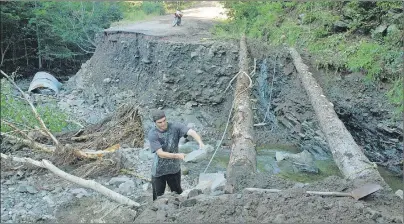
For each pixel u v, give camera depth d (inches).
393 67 498.0
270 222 182.1
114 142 439.2
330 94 515.2
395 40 528.7
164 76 632.4
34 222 271.0
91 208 282.5
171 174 261.1
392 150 437.1
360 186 217.8
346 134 321.1
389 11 550.3
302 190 207.5
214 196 219.1
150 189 339.6
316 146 471.8
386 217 183.2
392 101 469.7
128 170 381.1
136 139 447.2
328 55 568.7
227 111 597.3
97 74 784.3
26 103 579.2
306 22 663.1
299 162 432.5
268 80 578.9
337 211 188.1
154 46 666.2
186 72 627.8
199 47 624.1
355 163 264.8
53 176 353.4
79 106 701.9
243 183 236.4
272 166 426.6
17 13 969.5
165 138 248.4
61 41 1040.8
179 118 593.9
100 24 1053.2
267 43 674.8
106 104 698.8
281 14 729.6
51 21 1021.2
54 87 787.4
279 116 542.0
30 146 411.5
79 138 449.7
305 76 493.0
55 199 309.1
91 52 1047.0
